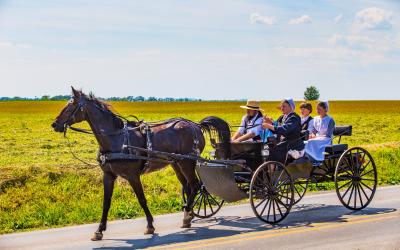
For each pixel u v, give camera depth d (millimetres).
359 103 137250
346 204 12367
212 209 12695
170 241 9859
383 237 9602
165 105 131500
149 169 11195
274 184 11258
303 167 12047
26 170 15445
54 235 10922
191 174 11781
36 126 52375
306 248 8930
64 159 22891
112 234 10781
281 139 12125
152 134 11211
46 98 198125
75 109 10477
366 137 36969
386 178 18578
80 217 12852
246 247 9102
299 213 12328
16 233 11422
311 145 12281
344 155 12344
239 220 11766
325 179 12734
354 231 10156
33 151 26781
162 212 13453
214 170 11031
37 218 12906
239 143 11656
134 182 10742
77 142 33062
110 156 10492
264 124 11516
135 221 12250
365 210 12469
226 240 9688
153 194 15172
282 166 11305
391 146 25844
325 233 10039
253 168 11719
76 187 15023
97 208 13492
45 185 14914
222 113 91625
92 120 10633
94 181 15602
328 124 12930
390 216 11586
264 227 10867
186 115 82750
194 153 11898
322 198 14547
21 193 14188
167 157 11227
